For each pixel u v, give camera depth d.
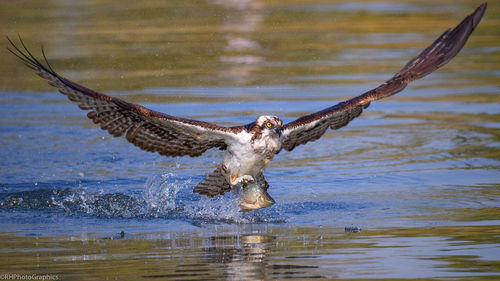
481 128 17.03
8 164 14.97
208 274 8.63
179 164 15.24
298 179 13.70
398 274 8.56
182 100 19.55
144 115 10.15
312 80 21.36
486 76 22.31
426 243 9.73
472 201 11.91
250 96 19.84
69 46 25.83
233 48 25.83
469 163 14.38
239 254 9.45
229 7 32.56
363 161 14.81
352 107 11.27
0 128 17.77
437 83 21.75
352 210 11.67
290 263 9.02
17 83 22.44
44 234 10.69
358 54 24.61
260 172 11.36
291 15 30.91
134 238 10.39
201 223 11.30
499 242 9.67
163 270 8.80
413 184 13.12
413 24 28.83
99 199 12.72
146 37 27.20
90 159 15.51
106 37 27.09
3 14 30.56
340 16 30.77
